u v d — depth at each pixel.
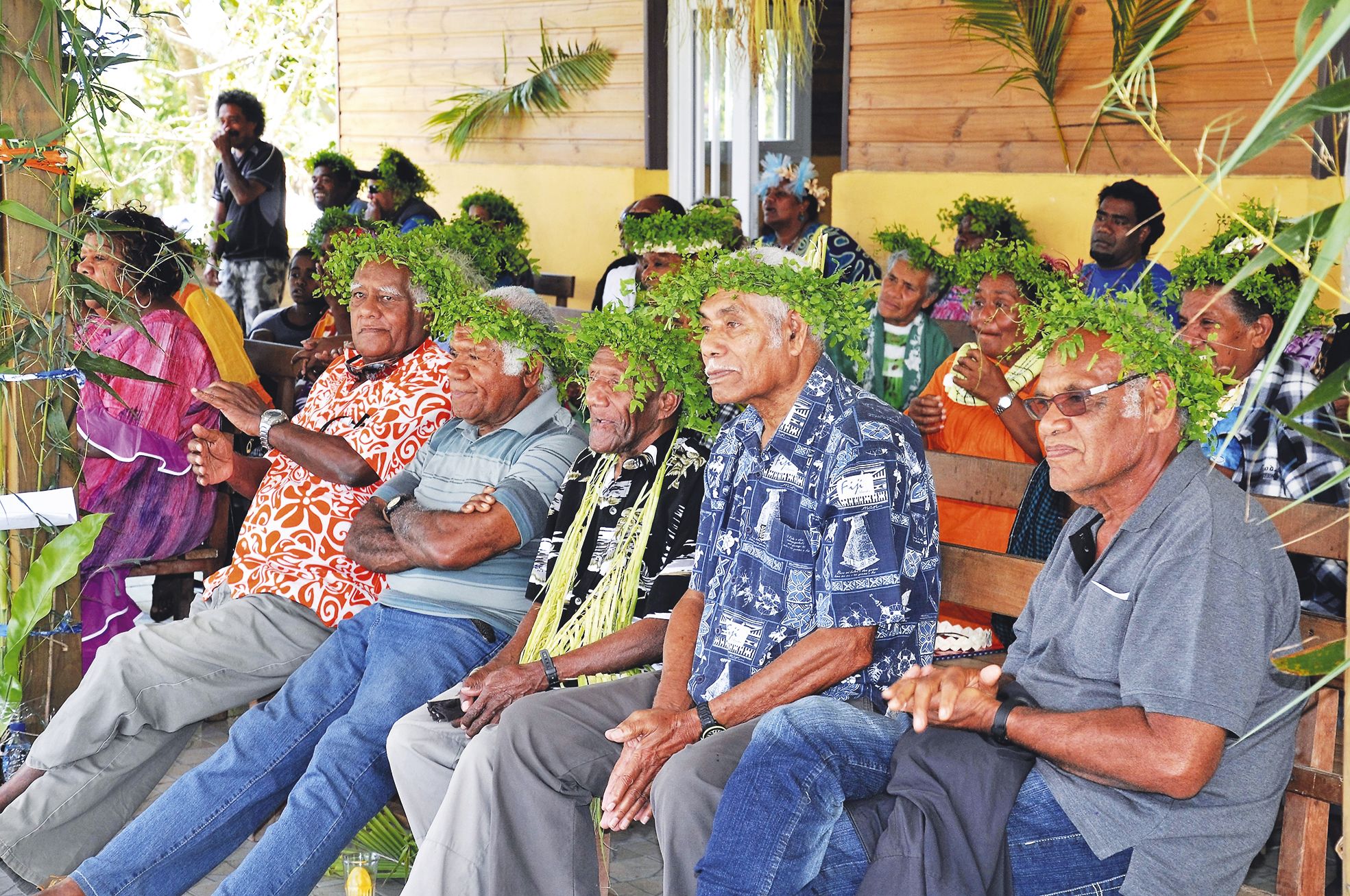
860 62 6.43
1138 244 4.92
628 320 2.65
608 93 7.82
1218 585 1.90
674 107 7.59
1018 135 5.94
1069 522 2.20
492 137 8.55
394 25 9.10
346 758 2.71
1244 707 1.85
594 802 2.63
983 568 2.49
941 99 6.17
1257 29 5.16
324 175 7.66
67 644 3.26
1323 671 1.31
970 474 2.91
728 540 2.49
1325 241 1.01
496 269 5.17
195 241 4.60
